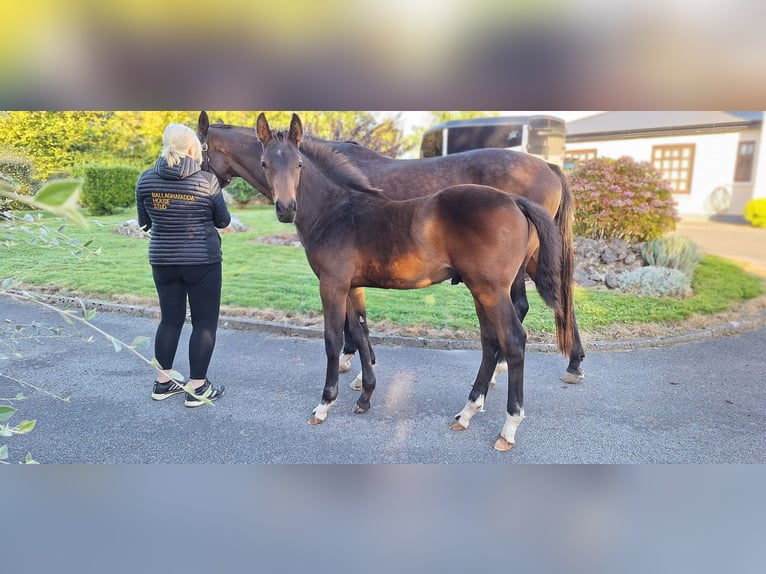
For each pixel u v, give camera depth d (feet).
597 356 14.39
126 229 27.99
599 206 22.63
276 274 21.62
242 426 10.19
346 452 9.26
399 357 14.29
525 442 9.62
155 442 9.52
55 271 21.84
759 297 18.88
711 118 35.17
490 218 8.63
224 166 12.49
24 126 27.32
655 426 10.24
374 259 9.53
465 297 19.45
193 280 10.80
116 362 13.70
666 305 17.84
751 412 10.86
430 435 9.90
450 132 35.32
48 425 10.15
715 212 38.68
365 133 34.94
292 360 13.92
